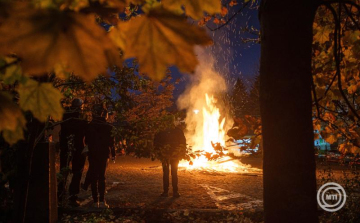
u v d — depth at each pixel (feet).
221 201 24.63
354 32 8.11
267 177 6.89
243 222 18.95
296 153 6.64
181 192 27.96
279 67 6.58
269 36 6.66
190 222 19.39
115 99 15.64
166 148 15.21
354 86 11.34
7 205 12.46
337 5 10.52
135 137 15.01
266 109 6.79
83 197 24.94
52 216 17.48
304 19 6.56
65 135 21.36
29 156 9.25
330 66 10.82
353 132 11.30
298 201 6.68
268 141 6.82
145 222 19.47
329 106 12.05
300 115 6.62
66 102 15.33
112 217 19.94
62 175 19.76
